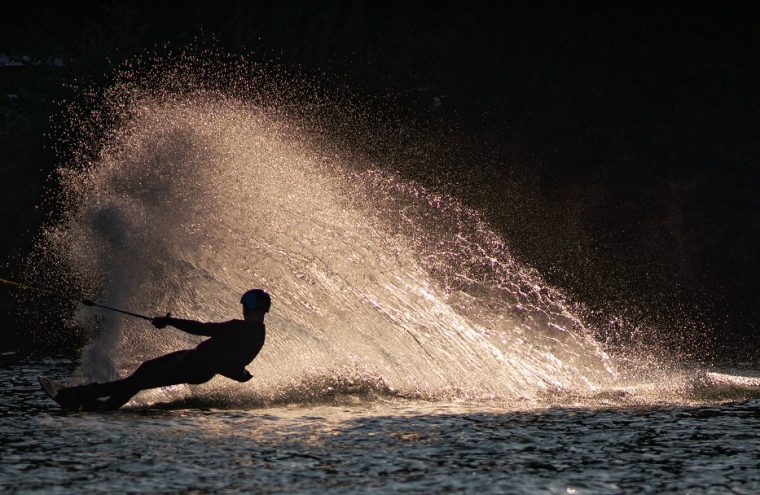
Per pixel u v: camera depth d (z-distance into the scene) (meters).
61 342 56.50
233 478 21.97
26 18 105.38
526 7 104.31
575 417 30.73
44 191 90.06
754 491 21.45
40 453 24.38
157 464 23.25
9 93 100.75
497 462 23.97
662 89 99.94
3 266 86.94
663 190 92.06
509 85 100.94
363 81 99.50
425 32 103.56
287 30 100.75
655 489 21.56
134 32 101.56
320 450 25.11
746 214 89.19
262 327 32.53
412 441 26.45
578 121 98.81
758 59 99.88
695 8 102.25
